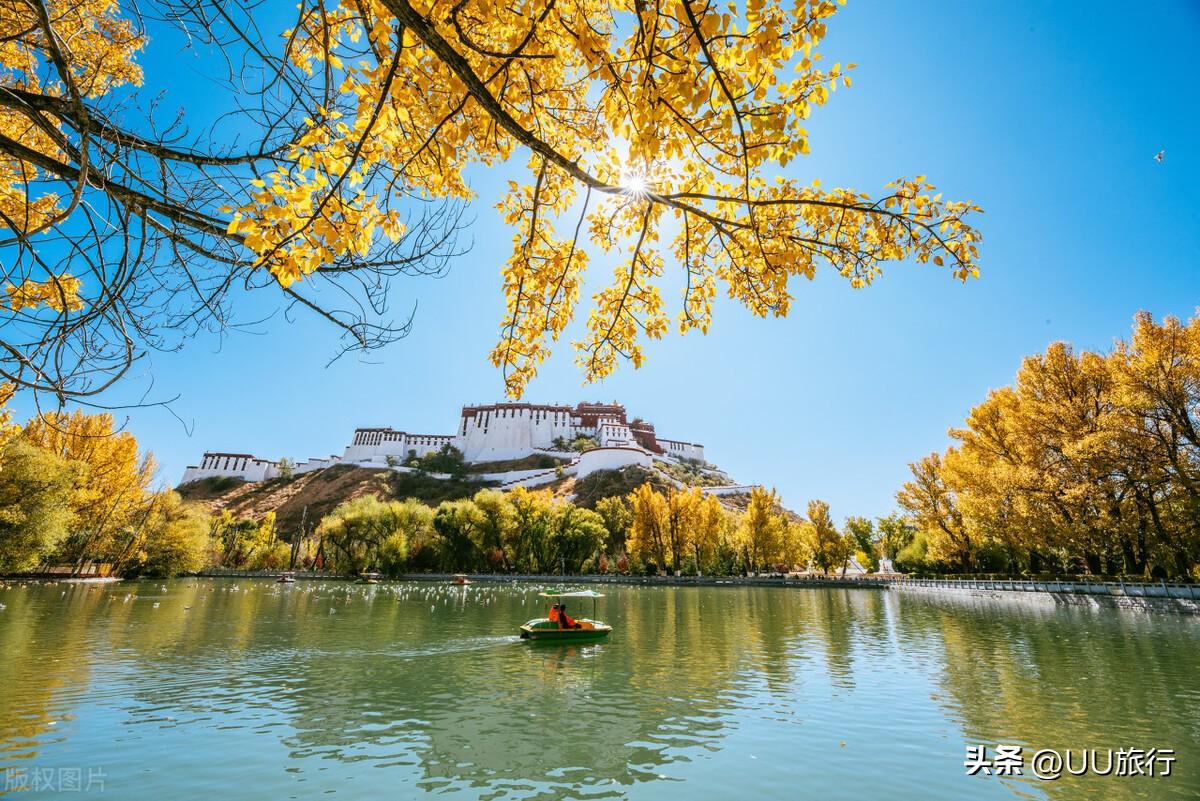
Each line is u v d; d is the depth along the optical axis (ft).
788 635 78.59
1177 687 45.52
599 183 9.64
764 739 35.17
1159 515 106.52
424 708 41.81
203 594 136.36
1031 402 126.52
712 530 230.89
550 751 33.32
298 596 138.10
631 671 54.85
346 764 31.17
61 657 55.42
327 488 443.32
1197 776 29.19
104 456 148.05
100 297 9.77
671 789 28.35
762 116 8.23
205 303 10.23
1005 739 34.65
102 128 9.19
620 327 14.90
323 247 7.85
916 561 213.46
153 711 39.32
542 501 243.40
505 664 58.13
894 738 35.04
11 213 13.75
